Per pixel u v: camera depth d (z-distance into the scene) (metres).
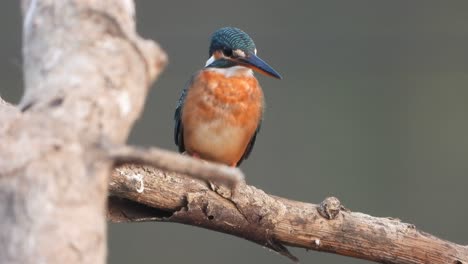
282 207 6.07
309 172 13.80
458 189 14.09
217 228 6.16
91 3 3.35
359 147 14.27
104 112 3.17
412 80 14.53
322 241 6.12
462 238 13.87
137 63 3.32
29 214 2.92
